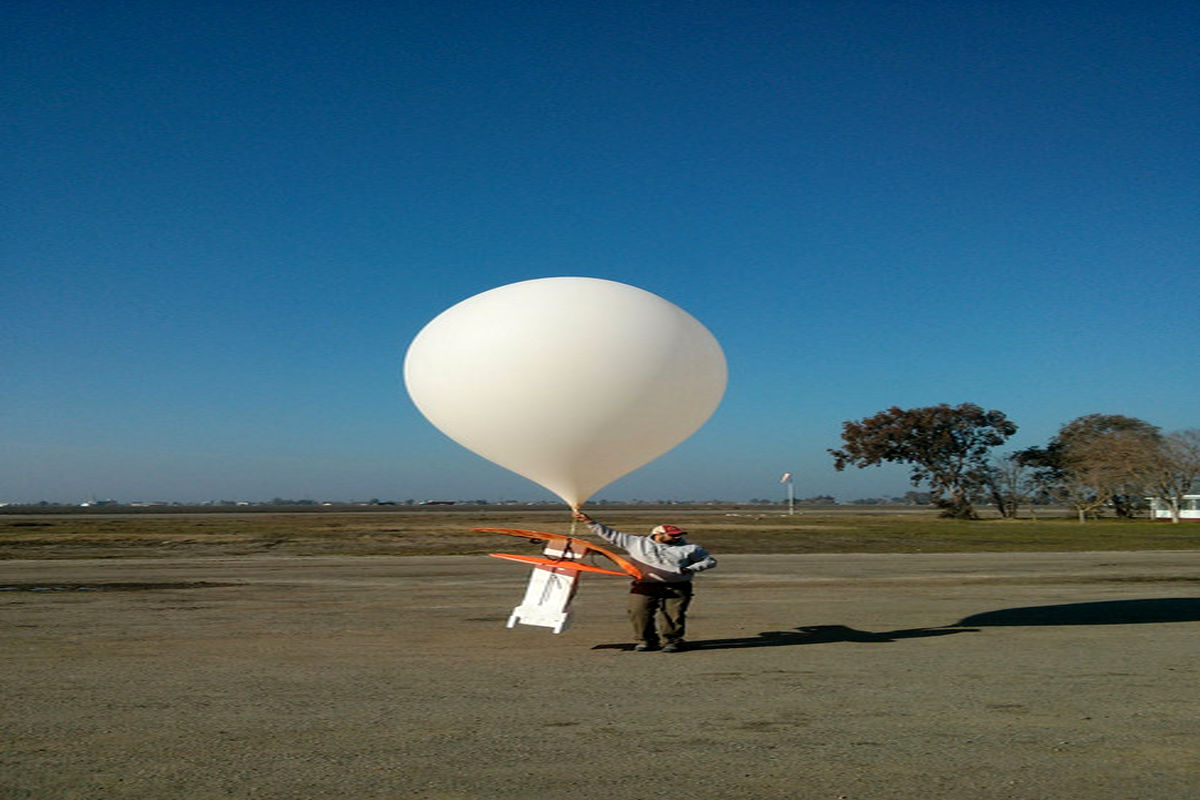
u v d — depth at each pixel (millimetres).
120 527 47594
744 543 30375
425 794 4500
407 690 7016
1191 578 17328
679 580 8922
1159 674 7691
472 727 5836
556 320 8484
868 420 67000
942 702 6586
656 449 9336
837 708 6391
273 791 4539
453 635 10094
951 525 49156
